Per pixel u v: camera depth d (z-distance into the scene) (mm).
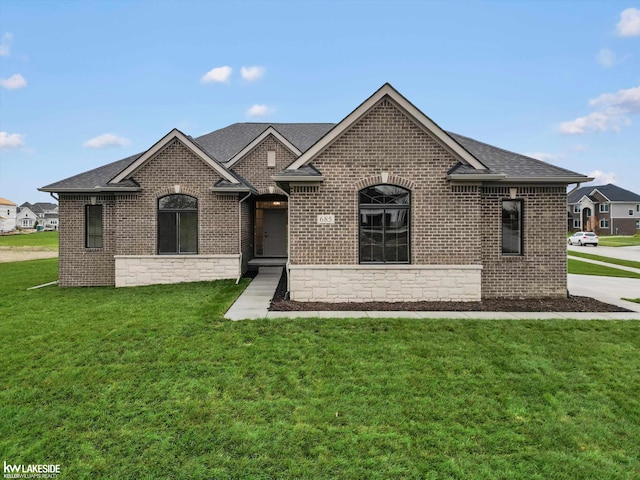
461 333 8633
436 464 4363
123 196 15602
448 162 11773
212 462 4379
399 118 11773
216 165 15805
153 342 7992
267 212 21875
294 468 4277
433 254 11789
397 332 8664
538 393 5984
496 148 14430
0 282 17516
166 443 4715
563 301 12125
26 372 6652
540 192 12555
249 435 4871
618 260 29406
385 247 11969
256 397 5812
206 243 15898
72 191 15719
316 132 22859
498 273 12523
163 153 15758
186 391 5977
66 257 16125
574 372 6688
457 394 5930
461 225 11773
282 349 7613
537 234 12555
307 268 11758
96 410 5453
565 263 12578
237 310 10672
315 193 11758
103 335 8453
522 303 11758
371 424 5133
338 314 10250
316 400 5719
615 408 5578
